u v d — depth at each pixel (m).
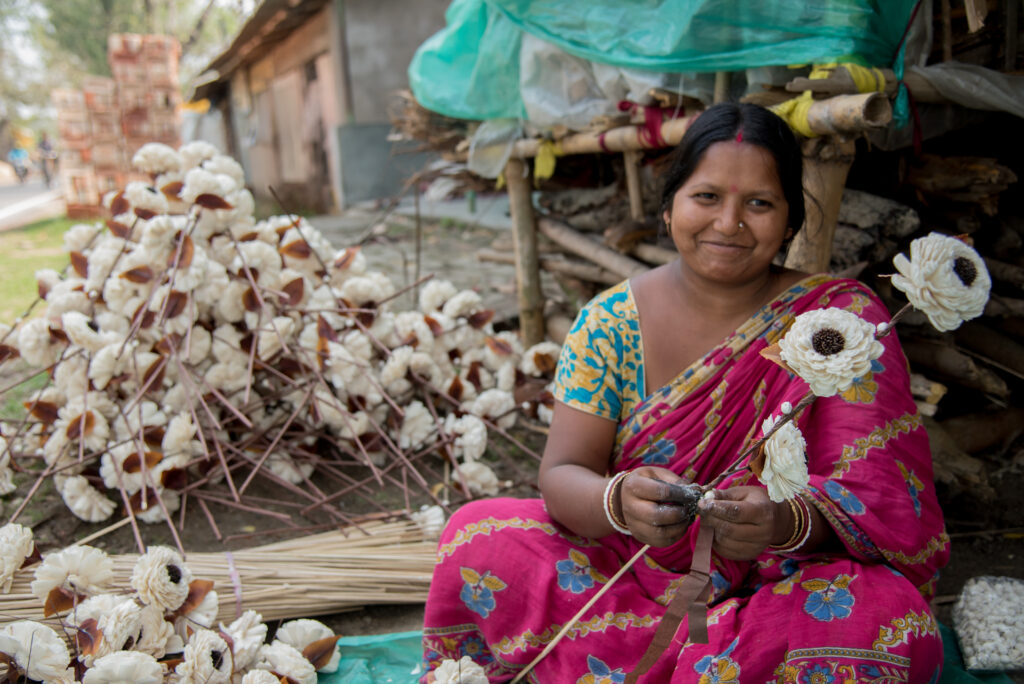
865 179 2.56
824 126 1.81
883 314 1.47
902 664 1.20
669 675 1.34
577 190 3.53
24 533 1.83
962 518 2.32
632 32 2.34
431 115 3.67
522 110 3.03
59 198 15.59
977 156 2.46
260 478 2.69
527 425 3.10
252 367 2.55
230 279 2.69
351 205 10.30
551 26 2.57
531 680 1.54
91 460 2.48
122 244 2.70
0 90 38.47
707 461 1.48
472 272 5.64
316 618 2.01
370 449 2.72
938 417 2.51
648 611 1.45
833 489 1.31
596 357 1.55
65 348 2.56
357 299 2.92
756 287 1.51
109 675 1.49
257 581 1.97
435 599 1.56
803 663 1.22
